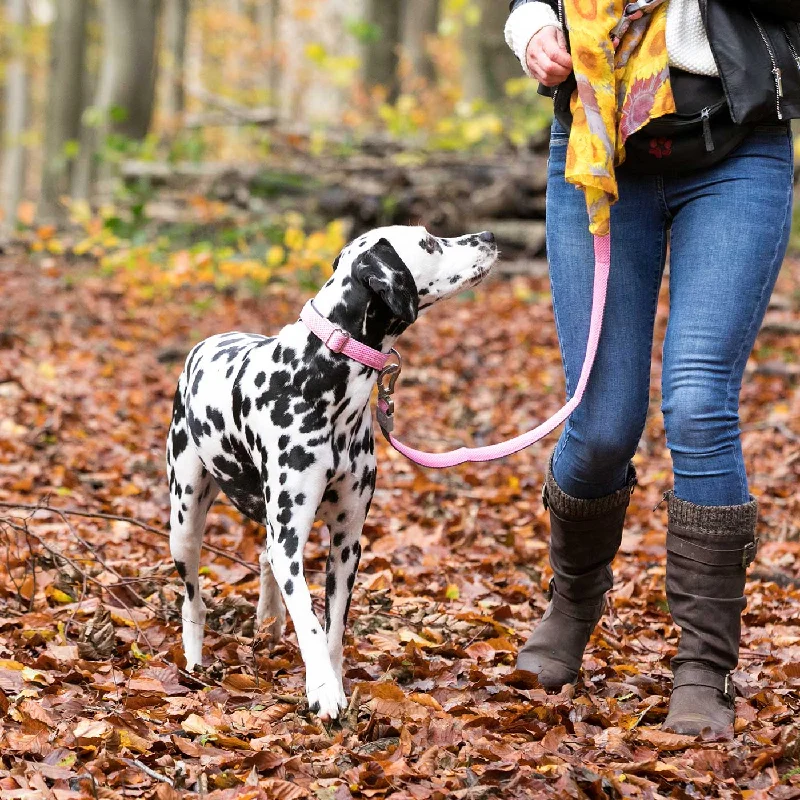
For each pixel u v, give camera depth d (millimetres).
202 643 5395
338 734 4324
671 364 4379
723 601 4402
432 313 14914
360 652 5434
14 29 40844
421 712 4551
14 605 5934
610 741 4250
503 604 6391
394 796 3791
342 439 4660
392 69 32250
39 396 10242
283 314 14414
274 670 5207
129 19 26297
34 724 4223
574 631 4945
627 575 7023
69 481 8305
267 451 4680
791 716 4578
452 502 8500
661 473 9133
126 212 19281
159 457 9180
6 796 3729
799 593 6621
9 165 44281
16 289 14977
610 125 4227
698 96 4223
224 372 4973
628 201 4461
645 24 4285
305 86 39094
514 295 15742
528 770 3943
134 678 4879
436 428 10562
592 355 4430
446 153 21516
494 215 17891
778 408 10797
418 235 4766
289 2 46156
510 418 10852
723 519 4344
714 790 3938
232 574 6766
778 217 4312
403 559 7215
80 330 13141
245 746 4207
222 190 19531
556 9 4605
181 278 14078
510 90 24875
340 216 17906
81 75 31828
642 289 4512
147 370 11805
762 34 4176
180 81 37531
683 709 4379
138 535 7340
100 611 5438
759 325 4391
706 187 4348
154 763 4109
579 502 4660
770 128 4297
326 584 4883
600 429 4496
